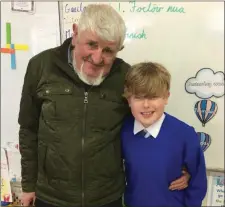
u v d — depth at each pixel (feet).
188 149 3.26
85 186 3.09
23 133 3.44
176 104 4.20
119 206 3.44
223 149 4.24
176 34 4.04
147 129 3.25
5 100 4.59
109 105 3.09
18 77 4.50
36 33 4.33
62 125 3.02
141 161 3.26
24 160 3.47
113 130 3.19
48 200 3.22
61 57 3.10
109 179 3.20
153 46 4.10
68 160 3.01
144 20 4.07
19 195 4.84
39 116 3.35
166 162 3.22
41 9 4.25
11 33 4.38
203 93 4.13
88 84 3.01
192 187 3.45
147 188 3.29
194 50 4.04
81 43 2.75
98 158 3.06
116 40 2.67
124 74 3.27
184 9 3.97
